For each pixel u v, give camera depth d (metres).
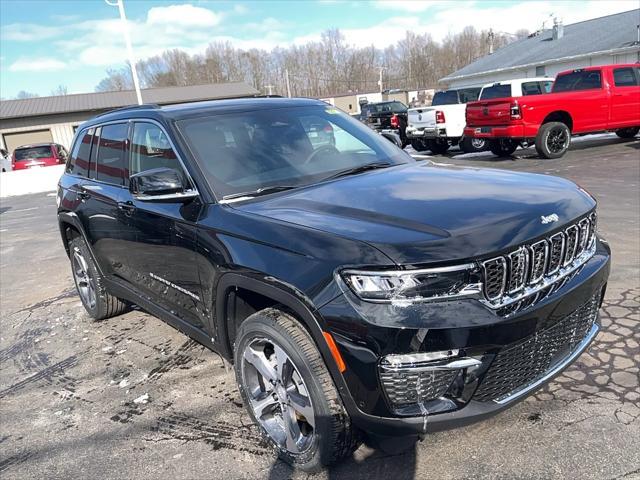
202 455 2.78
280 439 2.65
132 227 3.57
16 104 34.97
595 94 12.01
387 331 2.04
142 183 2.85
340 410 2.30
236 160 3.16
